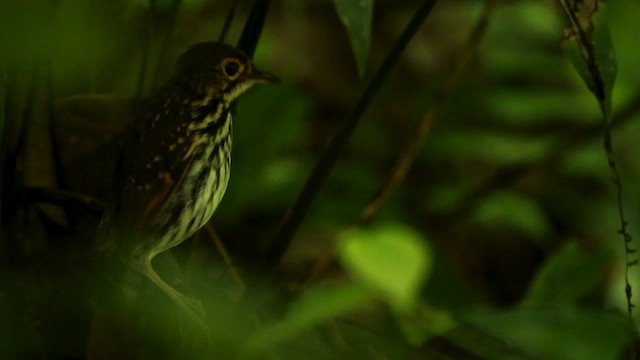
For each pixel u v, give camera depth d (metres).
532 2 5.61
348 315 5.12
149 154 5.10
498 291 5.55
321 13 6.08
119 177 5.10
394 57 5.07
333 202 5.44
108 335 5.00
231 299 5.04
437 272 5.20
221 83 5.12
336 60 5.93
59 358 4.99
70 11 4.91
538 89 5.56
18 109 5.05
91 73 5.07
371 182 5.48
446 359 5.07
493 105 5.54
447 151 5.53
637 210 5.49
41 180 5.09
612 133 5.42
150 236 5.10
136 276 5.05
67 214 5.08
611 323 5.01
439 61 5.90
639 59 5.39
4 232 5.04
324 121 5.72
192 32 5.48
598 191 5.54
